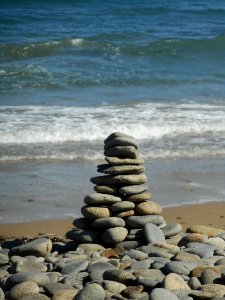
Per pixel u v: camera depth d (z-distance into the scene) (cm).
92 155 1844
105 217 1177
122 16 4431
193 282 918
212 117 2230
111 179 1199
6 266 1048
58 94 2503
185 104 2409
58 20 4166
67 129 2027
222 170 1756
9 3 4594
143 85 2700
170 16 4531
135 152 1219
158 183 1620
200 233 1223
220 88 2698
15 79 2692
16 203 1473
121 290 912
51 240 1245
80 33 3759
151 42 3447
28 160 1800
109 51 3303
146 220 1182
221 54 3362
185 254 1038
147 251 1101
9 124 2062
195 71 3016
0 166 1744
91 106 2333
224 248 1134
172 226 1203
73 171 1717
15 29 3844
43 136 1977
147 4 4825
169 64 3141
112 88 2627
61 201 1492
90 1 4772
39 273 949
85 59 3130
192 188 1596
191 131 2100
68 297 874
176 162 1816
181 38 3641
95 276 955
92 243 1181
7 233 1299
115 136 1226
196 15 4634
